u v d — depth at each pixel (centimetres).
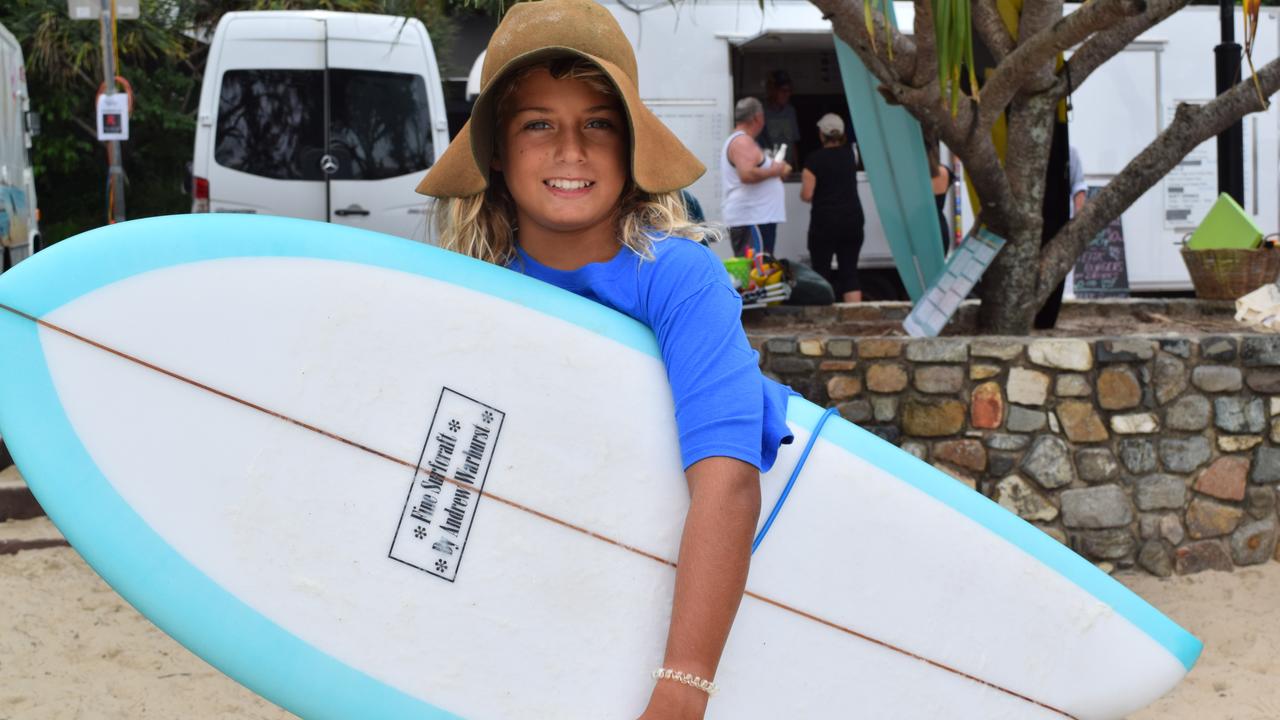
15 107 870
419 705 184
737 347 168
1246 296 620
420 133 845
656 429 189
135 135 1620
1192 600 422
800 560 203
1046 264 540
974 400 444
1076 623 215
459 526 187
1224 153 749
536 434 189
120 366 183
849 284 866
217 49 823
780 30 906
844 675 204
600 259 195
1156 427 443
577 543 188
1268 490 453
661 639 187
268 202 828
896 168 549
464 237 206
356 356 188
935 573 209
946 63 400
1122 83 971
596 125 183
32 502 468
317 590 184
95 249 184
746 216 826
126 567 181
